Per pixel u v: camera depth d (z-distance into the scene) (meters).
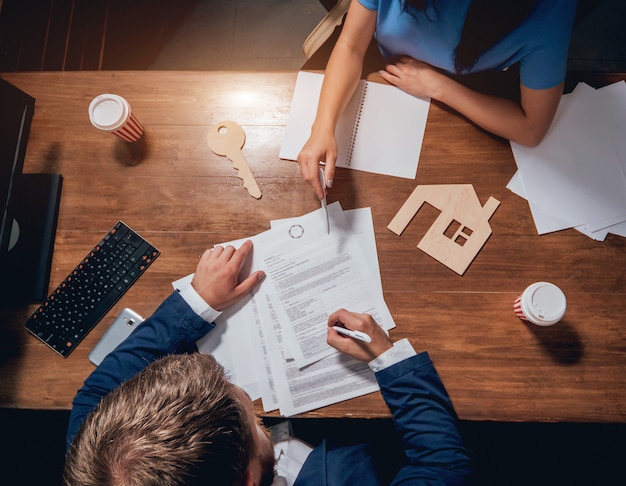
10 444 1.59
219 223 1.10
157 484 0.59
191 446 0.60
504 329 1.03
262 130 1.13
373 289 1.06
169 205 1.11
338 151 1.12
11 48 1.52
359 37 1.13
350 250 1.08
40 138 1.15
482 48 1.06
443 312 1.05
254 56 1.95
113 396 0.66
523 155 1.10
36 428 1.59
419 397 0.95
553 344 1.02
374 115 1.12
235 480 0.63
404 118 1.12
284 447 1.13
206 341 1.05
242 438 0.65
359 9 1.10
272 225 1.09
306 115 1.13
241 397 0.75
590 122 1.10
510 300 1.05
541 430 1.54
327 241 1.08
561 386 1.01
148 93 1.16
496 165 1.10
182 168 1.13
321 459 1.02
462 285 1.06
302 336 1.04
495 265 1.06
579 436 1.54
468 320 1.04
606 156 1.09
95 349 1.04
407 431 0.95
